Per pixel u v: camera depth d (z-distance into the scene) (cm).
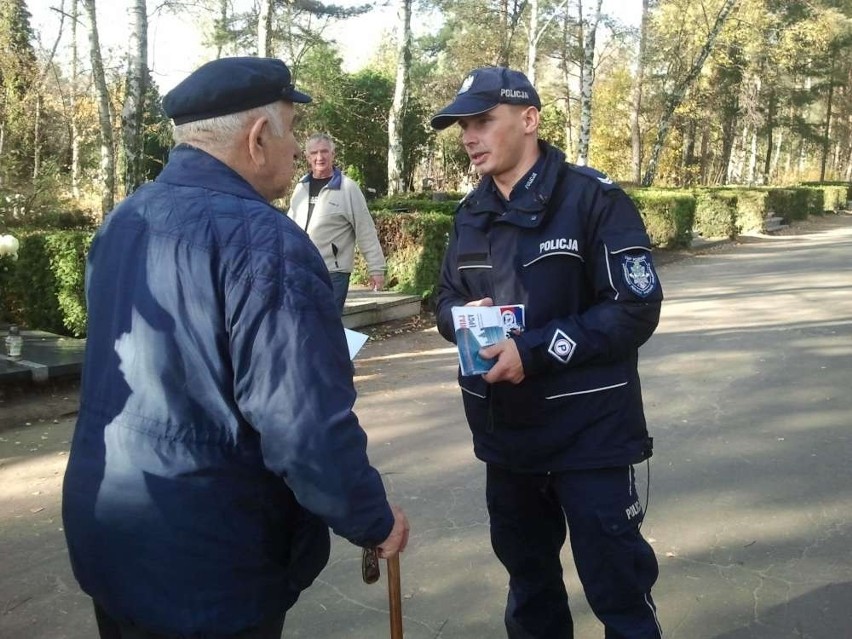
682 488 425
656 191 2062
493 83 219
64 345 691
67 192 1844
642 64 3045
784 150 5484
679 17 2856
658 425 531
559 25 2723
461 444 504
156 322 154
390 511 160
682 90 2617
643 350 752
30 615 314
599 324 213
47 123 2205
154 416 154
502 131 221
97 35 1673
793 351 736
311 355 151
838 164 5703
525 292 224
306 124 2200
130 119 1040
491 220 234
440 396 616
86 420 164
